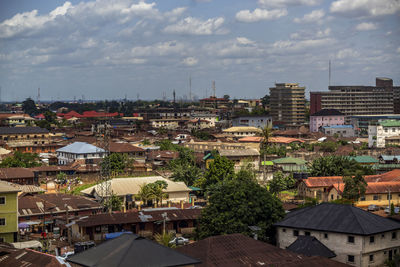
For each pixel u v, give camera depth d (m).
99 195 125.25
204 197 140.75
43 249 90.19
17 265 70.56
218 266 71.31
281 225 90.19
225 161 149.88
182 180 153.62
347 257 83.19
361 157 196.00
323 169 152.25
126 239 67.38
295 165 184.25
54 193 136.62
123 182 134.75
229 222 90.50
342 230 83.69
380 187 126.94
